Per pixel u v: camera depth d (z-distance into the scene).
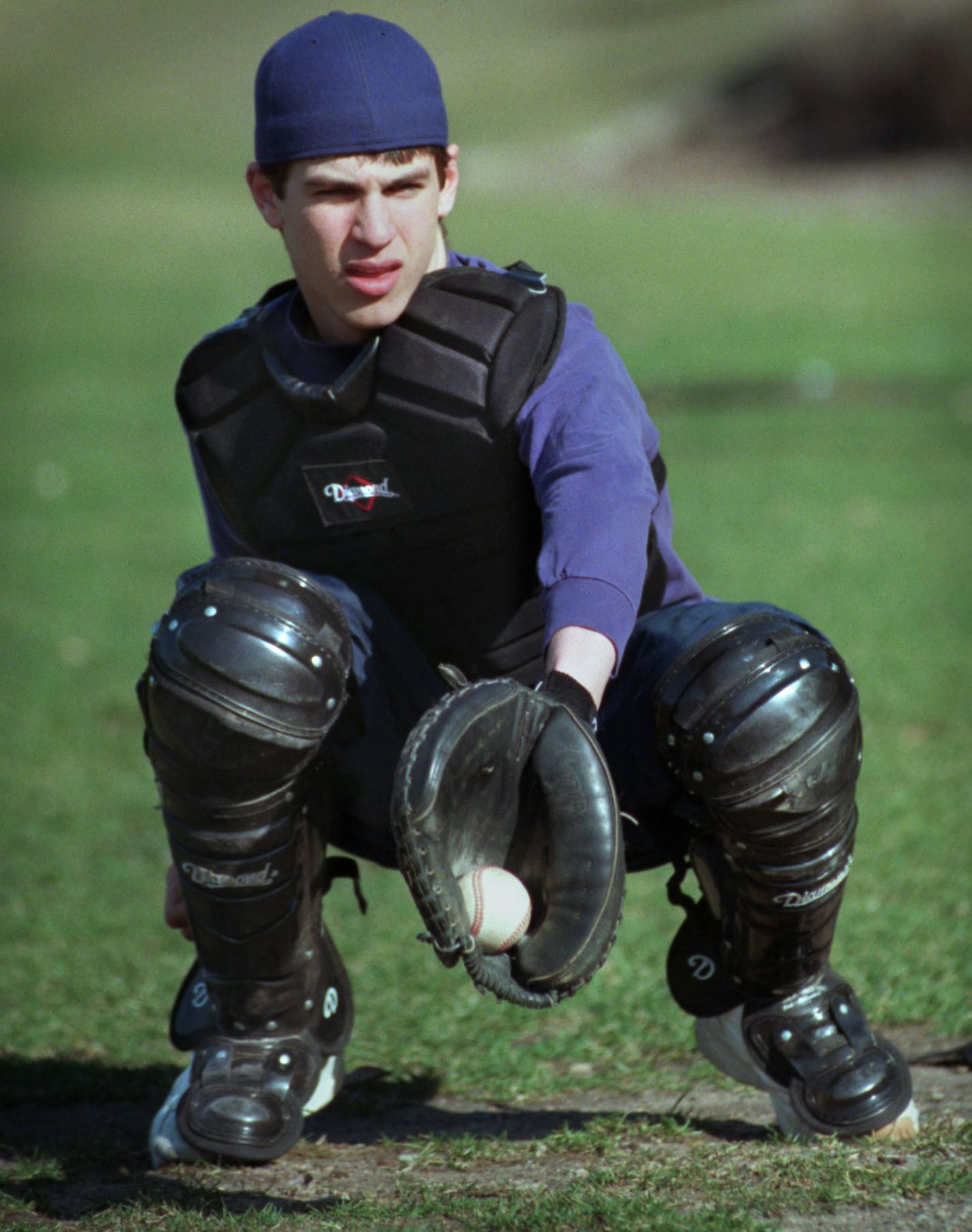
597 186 122.19
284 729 6.87
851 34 127.00
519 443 7.42
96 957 13.80
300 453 7.75
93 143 156.38
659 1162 7.68
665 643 7.38
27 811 18.59
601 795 6.13
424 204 7.44
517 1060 10.65
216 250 96.38
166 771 7.08
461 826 6.21
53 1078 10.73
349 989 8.38
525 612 7.91
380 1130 9.19
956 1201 6.91
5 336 70.19
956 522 34.31
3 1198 7.57
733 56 150.75
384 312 7.40
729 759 7.00
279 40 7.55
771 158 125.88
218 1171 8.02
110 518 38.34
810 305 72.12
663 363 59.12
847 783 7.20
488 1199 7.26
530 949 6.22
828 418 47.84
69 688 24.08
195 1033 8.23
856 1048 7.97
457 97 155.50
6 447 48.25
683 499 37.50
